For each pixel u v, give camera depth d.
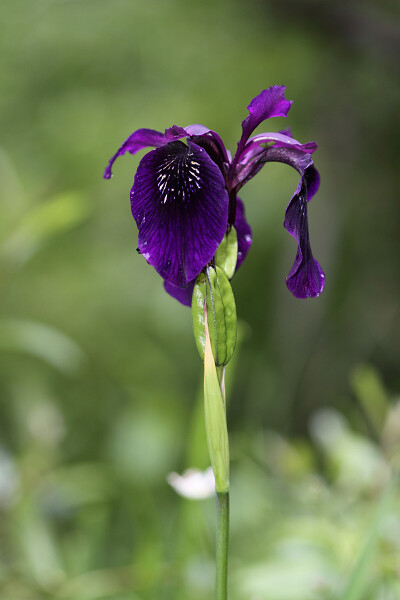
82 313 1.54
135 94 1.61
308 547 0.70
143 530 0.76
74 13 1.58
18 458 0.81
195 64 1.59
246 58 1.59
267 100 0.57
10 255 0.81
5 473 0.76
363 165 1.74
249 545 0.78
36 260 1.53
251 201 1.61
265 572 0.68
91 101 1.61
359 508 0.74
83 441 1.37
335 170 1.70
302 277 0.56
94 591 0.72
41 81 1.61
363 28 1.46
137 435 0.98
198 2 1.52
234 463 1.02
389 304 1.83
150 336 1.57
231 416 1.61
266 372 1.61
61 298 1.53
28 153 1.57
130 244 1.63
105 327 1.54
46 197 1.18
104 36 1.58
